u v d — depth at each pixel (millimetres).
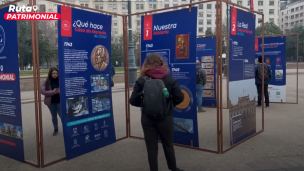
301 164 4430
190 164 4477
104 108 5480
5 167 4531
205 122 7582
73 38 4734
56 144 5805
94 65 5191
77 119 4918
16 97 4633
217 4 4629
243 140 5645
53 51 23781
